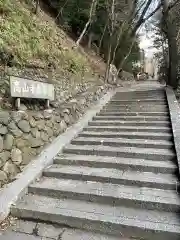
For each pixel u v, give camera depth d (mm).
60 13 11992
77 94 7602
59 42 8797
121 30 12414
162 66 15461
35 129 4520
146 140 4980
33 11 9344
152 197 3213
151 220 2863
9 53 5137
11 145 3857
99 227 2891
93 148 4777
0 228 2961
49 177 4031
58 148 4762
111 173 3906
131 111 6918
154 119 6027
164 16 10000
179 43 9531
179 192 3357
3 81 4613
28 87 4430
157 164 3994
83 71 9039
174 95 7773
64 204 3303
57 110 5621
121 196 3256
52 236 2836
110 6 12102
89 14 11680
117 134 5312
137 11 13930
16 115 4117
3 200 3262
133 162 4125
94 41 15844
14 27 6082
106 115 6879
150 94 8664
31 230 2955
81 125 5945
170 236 2652
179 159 3830
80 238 2791
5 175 3602
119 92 9633
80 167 4258
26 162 4086
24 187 3574
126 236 2795
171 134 5070
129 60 18906
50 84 5117
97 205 3266
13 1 7645
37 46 6562
